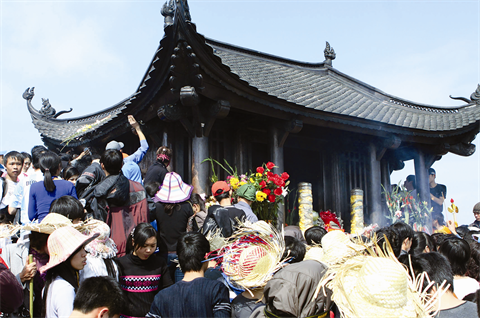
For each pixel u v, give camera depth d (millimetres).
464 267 3506
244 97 7266
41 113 11750
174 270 4641
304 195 8930
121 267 3703
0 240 3959
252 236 3213
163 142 8219
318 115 8625
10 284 2793
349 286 2057
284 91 9844
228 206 4953
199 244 3088
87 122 12211
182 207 4832
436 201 11367
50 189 4270
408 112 12422
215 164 8656
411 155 11852
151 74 6707
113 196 4207
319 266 2779
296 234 5230
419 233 4398
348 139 10641
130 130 8477
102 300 2373
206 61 6418
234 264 3125
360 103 11633
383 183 11711
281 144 8422
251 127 9305
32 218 4250
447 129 10992
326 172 10844
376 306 1880
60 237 2969
